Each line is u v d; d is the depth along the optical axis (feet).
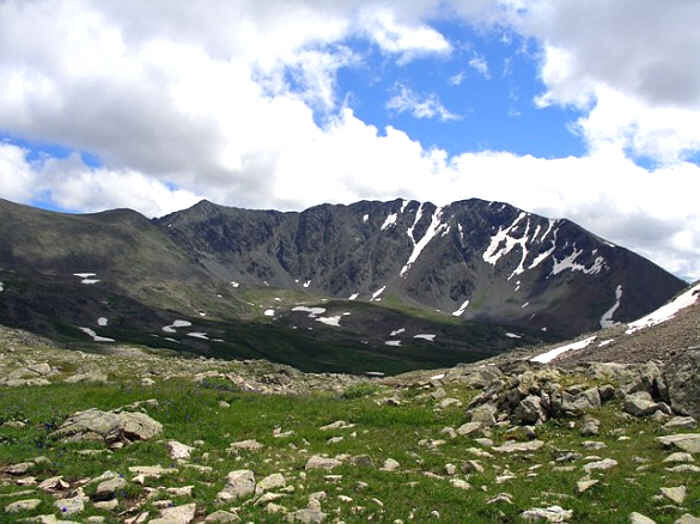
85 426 68.69
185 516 42.96
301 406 99.86
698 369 74.28
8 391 105.40
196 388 108.47
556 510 45.88
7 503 43.16
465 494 51.08
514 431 74.79
